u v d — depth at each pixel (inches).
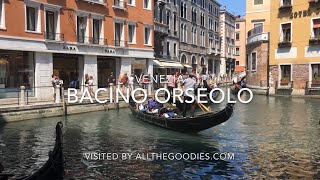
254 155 362.9
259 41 1199.6
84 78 897.5
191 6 1747.0
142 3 1088.2
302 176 297.0
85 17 901.2
